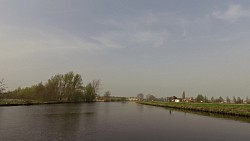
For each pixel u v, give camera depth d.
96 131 30.03
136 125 36.31
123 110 75.81
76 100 146.00
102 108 85.38
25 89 138.50
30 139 24.73
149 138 25.83
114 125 36.03
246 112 51.28
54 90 133.00
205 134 28.59
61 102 131.88
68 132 29.11
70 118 45.91
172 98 191.88
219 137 26.81
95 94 170.25
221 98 146.00
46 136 26.41
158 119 46.03
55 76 136.25
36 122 38.72
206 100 153.75
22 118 44.47
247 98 119.50
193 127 34.41
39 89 129.38
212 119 45.91
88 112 62.53
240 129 32.56
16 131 29.48
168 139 25.44
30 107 80.50
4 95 101.38
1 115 49.97
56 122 39.06
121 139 25.12
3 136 26.22
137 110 77.06
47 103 118.50
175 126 35.38
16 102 97.94
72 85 142.12
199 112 66.69
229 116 52.62
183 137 26.59
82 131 29.97
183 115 56.03
